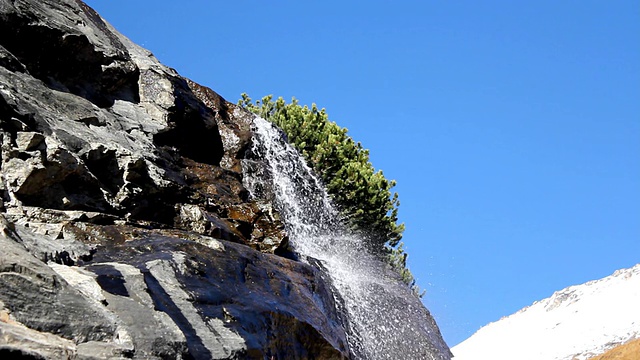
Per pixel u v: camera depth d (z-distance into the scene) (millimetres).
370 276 19406
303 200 19484
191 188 14102
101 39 15539
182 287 9953
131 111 14914
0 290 7254
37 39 13398
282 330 11078
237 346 9602
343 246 20062
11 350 6586
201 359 8891
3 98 11008
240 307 10477
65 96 13195
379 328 16734
